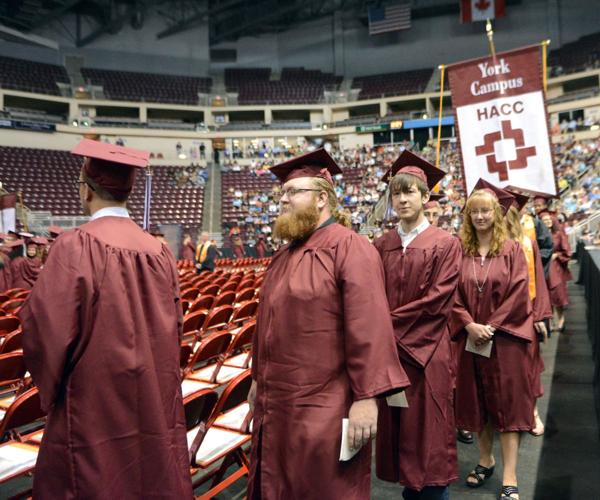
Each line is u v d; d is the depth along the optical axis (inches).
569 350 235.5
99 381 61.7
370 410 64.6
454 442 99.8
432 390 96.6
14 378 132.9
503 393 114.6
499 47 1455.5
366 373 64.6
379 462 102.3
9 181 1016.2
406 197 100.1
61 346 59.7
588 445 136.3
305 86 1512.1
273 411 69.9
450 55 1496.1
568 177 940.6
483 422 119.9
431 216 166.4
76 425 61.2
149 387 64.2
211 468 124.3
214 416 97.2
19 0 1247.5
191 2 1482.5
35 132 1167.6
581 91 1202.0
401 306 99.7
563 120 1214.3
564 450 133.9
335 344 68.6
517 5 1434.5
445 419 97.7
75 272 61.4
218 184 1215.6
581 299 378.3
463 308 122.3
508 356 115.7
